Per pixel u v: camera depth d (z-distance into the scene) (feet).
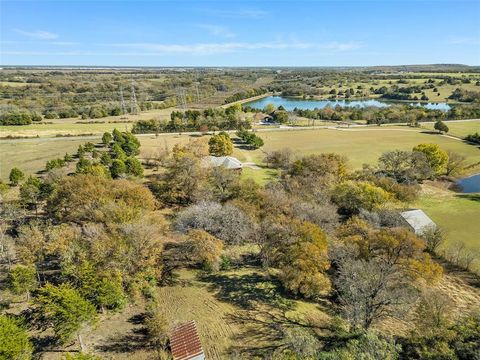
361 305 100.73
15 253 130.62
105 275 103.24
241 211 152.56
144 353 91.97
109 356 90.12
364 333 89.66
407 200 212.02
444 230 178.29
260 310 112.27
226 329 103.19
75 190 158.61
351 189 191.62
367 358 79.77
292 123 508.53
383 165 286.66
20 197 187.52
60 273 119.96
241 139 394.32
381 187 212.84
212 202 166.81
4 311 101.71
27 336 84.74
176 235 148.56
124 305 109.70
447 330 91.20
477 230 185.16
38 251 118.83
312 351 88.99
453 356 80.28
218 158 273.54
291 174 247.29
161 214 182.80
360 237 135.85
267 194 174.91
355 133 440.04
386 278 105.91
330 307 117.19
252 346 96.78
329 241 137.59
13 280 103.55
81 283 102.12
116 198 159.12
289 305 115.34
